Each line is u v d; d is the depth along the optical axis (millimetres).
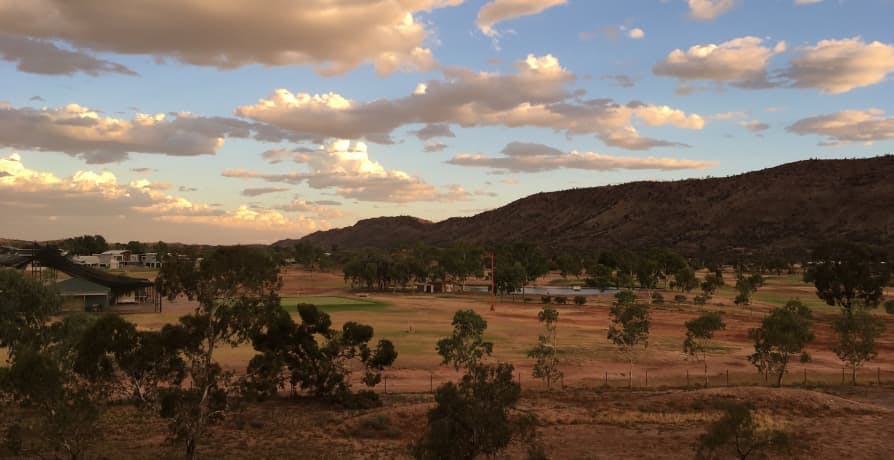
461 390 25672
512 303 142875
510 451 34938
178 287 31250
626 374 61781
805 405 44906
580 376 60688
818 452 33344
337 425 41188
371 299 150500
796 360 70688
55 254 128750
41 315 58875
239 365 60344
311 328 51594
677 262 177625
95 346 30625
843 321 60000
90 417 29031
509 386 25953
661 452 34094
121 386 32469
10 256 135625
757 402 45406
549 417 42656
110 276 124438
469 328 58031
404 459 33000
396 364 65438
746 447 30453
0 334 44156
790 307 85062
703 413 43156
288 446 35844
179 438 31266
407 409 43344
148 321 93250
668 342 81750
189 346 31672
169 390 31500
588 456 33438
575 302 135750
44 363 27656
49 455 31734
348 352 52750
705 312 118625
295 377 50781
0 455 31078
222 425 40844
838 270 128875
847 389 54469
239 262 31875
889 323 107250
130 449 34031
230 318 32188
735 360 69625
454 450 24484
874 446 34469
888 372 64562
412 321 103438
